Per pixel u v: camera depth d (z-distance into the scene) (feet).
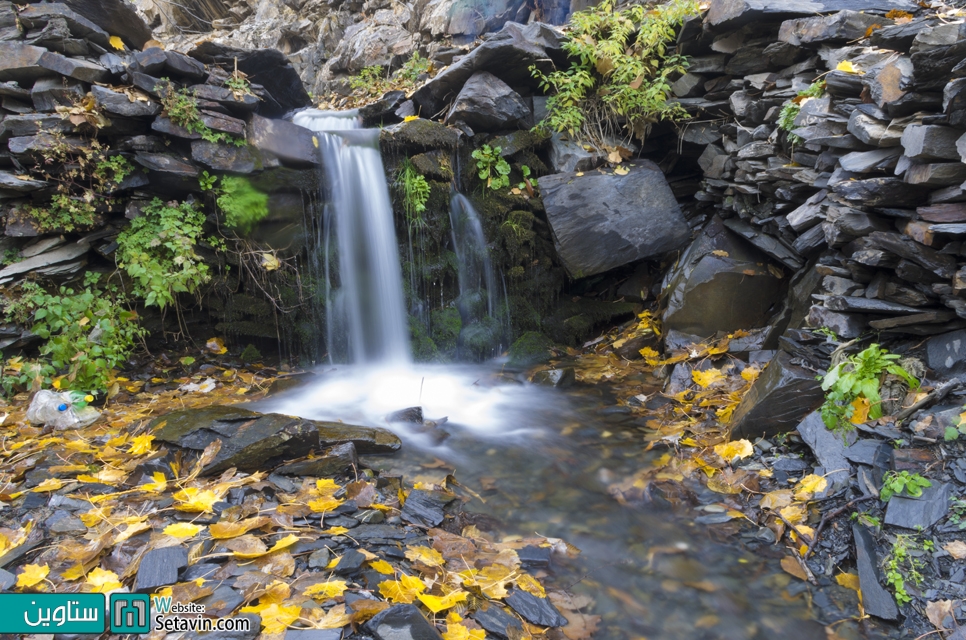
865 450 10.40
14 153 15.37
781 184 15.99
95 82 16.12
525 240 20.57
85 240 16.66
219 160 17.37
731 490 11.39
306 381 17.80
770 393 12.28
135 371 17.33
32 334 15.49
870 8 15.99
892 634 8.00
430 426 14.37
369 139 19.60
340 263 19.49
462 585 8.37
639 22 20.39
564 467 12.71
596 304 21.39
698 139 19.94
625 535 10.39
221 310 18.90
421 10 32.19
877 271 12.34
